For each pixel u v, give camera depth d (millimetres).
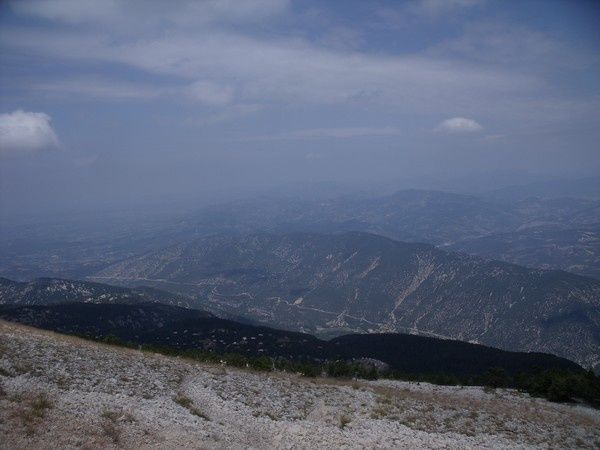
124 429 24359
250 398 35156
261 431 28859
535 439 32656
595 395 47812
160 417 27359
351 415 33750
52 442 21141
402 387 52500
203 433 26172
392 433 30141
